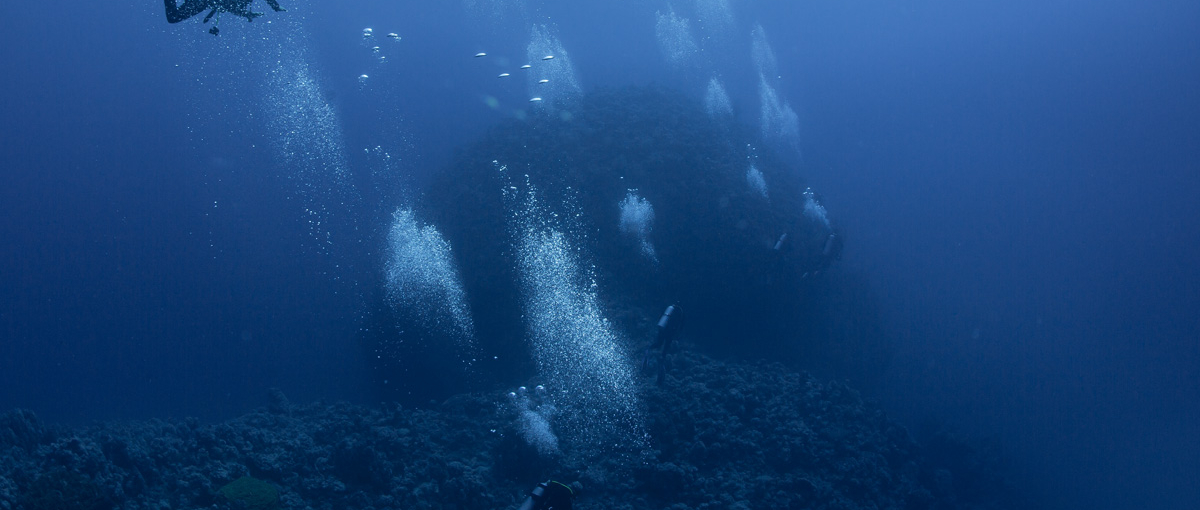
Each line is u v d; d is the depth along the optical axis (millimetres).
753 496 6594
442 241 10898
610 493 6609
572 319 9391
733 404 7742
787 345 10852
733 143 12375
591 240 10555
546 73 20516
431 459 6867
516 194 10953
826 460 7383
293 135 18484
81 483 5418
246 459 6406
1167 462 13875
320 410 8125
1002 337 15984
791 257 11008
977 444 10289
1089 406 14852
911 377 15000
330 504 6191
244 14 2104
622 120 12289
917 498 7668
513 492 6645
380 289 11312
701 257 10531
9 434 6215
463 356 10094
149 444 6496
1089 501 13258
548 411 7484
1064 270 16594
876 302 13445
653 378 8133
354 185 17750
